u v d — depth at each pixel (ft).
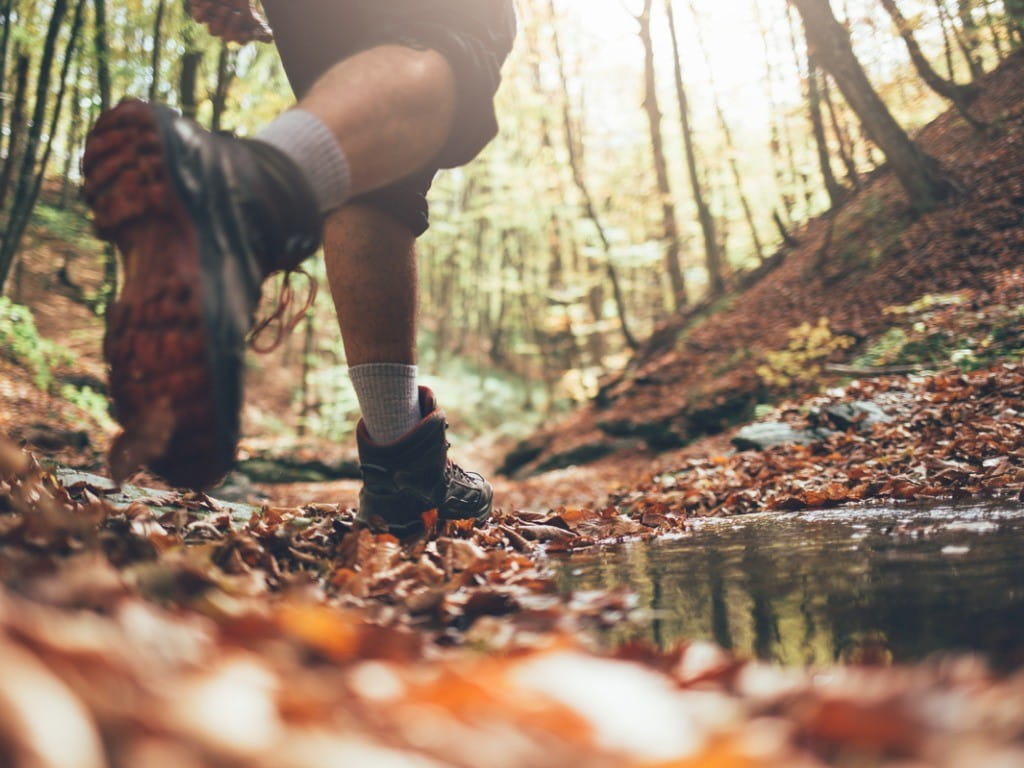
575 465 42.63
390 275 7.17
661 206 72.54
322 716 1.58
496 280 93.25
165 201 3.60
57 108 38.75
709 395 39.73
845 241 48.37
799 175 67.26
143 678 1.41
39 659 1.33
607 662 2.62
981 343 29.14
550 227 82.74
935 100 60.49
